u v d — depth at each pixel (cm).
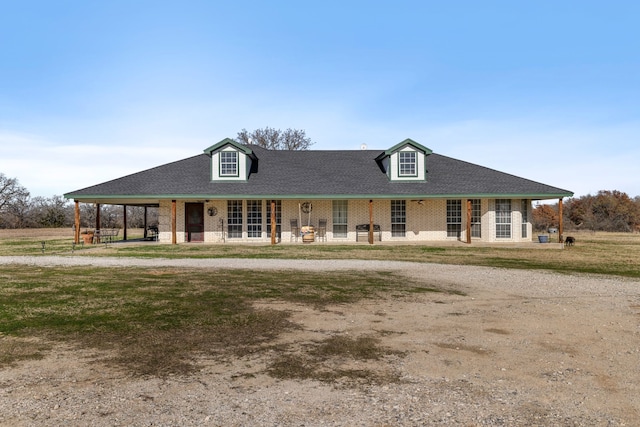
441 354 552
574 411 396
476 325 689
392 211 2377
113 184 2278
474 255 1723
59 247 2075
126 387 441
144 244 2178
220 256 1648
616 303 853
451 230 2394
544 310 791
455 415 385
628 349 577
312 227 2297
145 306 795
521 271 1285
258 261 1492
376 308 798
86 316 721
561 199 2266
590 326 688
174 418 375
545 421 375
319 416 381
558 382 464
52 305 799
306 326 676
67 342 586
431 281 1098
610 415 388
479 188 2277
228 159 2347
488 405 406
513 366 511
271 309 781
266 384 451
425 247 2030
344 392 433
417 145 2380
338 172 2494
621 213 4534
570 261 1548
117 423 365
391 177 2388
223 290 952
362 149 2906
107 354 541
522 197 2222
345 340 606
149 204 2620
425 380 466
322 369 496
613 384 460
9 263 1430
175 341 594
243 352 552
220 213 2339
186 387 442
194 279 1098
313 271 1255
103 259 1548
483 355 550
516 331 658
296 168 2533
